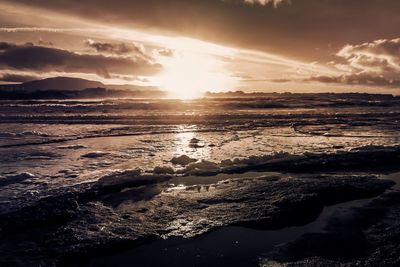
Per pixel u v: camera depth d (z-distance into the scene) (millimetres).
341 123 23062
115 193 8414
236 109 39000
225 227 6496
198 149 13867
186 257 5480
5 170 10508
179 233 6250
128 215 7016
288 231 6363
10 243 5805
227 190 8492
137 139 16656
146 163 11461
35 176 9742
